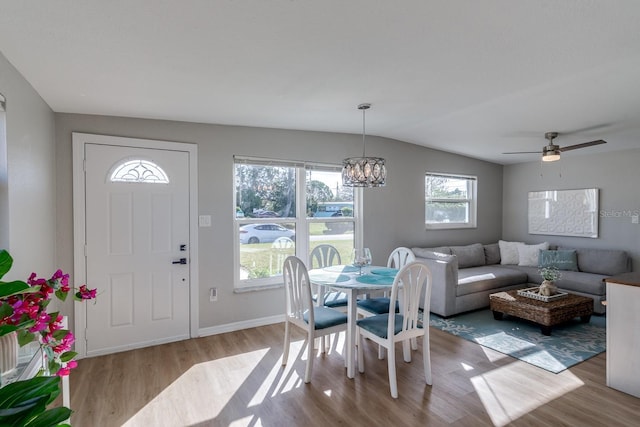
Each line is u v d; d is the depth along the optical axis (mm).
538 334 3627
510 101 3061
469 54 2131
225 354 3143
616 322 2500
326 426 2107
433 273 4289
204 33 1798
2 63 1938
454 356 3098
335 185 4453
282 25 1744
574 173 5340
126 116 3232
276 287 3992
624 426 2080
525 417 2182
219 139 3676
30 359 1566
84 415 2213
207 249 3609
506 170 6312
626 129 3857
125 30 1744
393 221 4934
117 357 3080
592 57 2188
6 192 1973
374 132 4441
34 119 2455
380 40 1931
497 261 5703
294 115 3455
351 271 3295
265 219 3990
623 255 4582
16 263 2100
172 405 2328
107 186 3158
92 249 3104
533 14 1691
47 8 1534
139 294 3293
